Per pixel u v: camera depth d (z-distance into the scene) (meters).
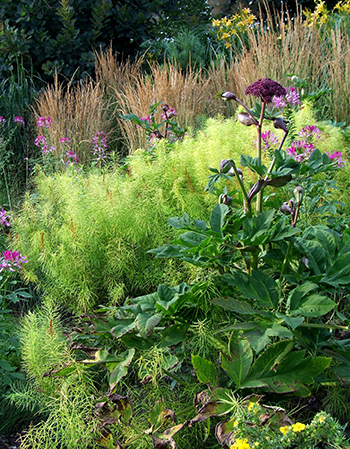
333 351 1.60
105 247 2.28
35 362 1.74
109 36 5.98
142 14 5.87
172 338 1.62
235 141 2.61
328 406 1.63
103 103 5.09
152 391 1.67
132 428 1.55
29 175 4.25
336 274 1.55
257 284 1.53
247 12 6.82
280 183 1.62
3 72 5.52
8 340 2.13
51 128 4.51
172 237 2.29
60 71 5.66
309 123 2.85
